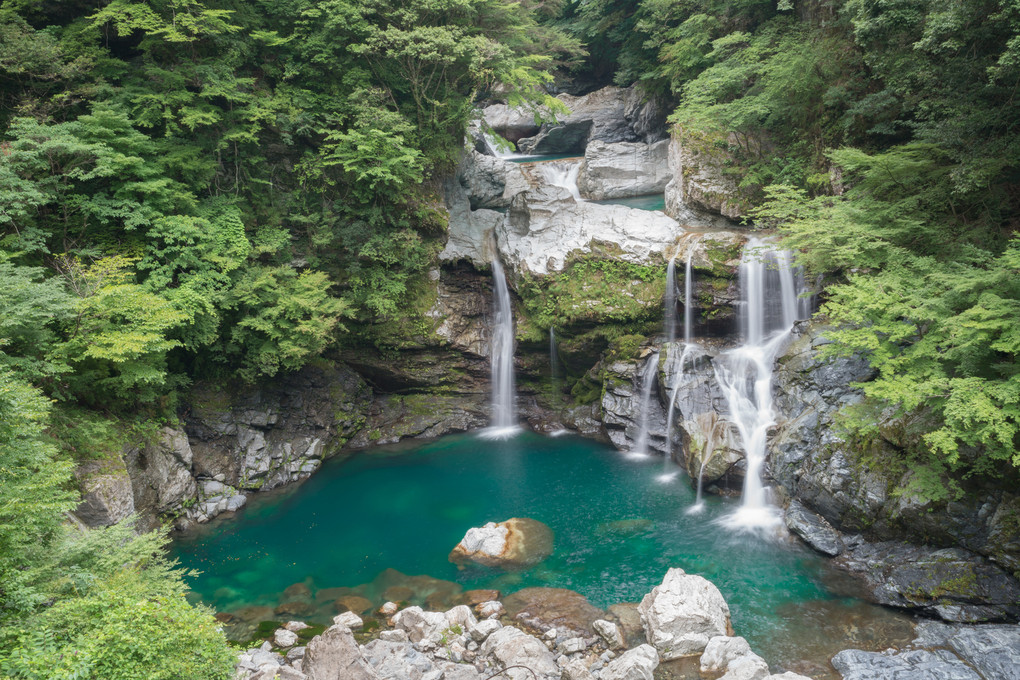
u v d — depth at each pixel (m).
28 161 16.88
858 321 15.09
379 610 15.29
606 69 46.12
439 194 27.14
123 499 15.98
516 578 16.44
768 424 19.73
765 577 15.69
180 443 19.86
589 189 36.34
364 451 25.00
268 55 24.59
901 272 15.70
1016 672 11.55
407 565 17.31
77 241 18.81
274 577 16.86
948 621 13.36
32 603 8.70
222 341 21.97
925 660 12.26
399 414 26.58
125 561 11.17
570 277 25.58
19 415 10.29
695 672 12.62
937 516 14.81
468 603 15.41
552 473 22.47
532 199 27.27
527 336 26.48
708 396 21.67
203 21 21.16
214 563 17.59
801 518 17.42
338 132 22.70
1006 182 17.91
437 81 25.73
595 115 42.59
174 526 19.22
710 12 30.58
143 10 20.28
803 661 12.79
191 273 19.61
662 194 36.97
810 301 22.45
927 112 18.73
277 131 23.55
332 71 24.58
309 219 23.48
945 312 13.95
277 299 21.39
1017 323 12.16
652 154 37.19
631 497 20.33
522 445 25.16
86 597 9.28
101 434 16.81
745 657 12.43
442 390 27.22
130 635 8.30
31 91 19.25
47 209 18.53
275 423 23.17
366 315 25.08
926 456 15.27
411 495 21.34
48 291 14.36
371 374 26.41
